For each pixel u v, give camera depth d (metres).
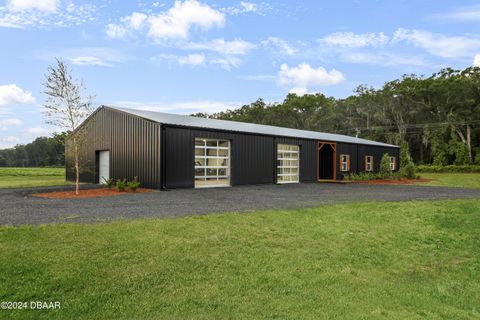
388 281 5.41
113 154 16.89
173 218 7.14
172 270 4.81
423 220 8.84
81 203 9.58
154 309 3.97
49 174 33.97
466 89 44.00
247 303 4.22
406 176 25.17
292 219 7.78
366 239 7.04
